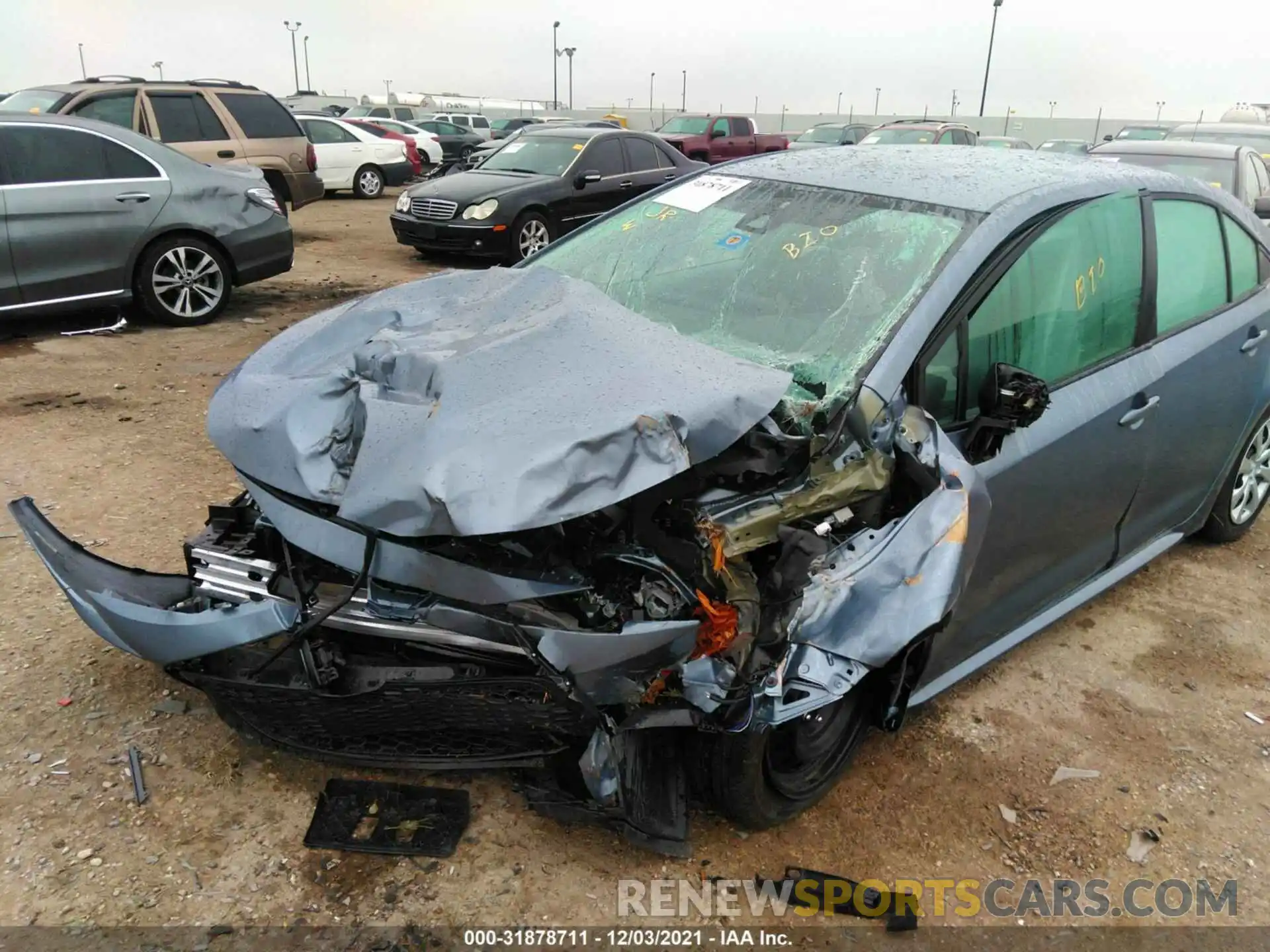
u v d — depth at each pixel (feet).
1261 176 30.22
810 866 8.45
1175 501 13.01
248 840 8.18
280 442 7.58
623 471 6.83
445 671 7.44
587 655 6.86
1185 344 11.75
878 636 7.43
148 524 13.55
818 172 11.23
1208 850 9.03
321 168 59.62
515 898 7.82
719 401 7.32
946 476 8.02
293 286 31.55
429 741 8.11
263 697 7.77
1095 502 10.87
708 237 10.71
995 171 10.82
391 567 7.00
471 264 37.65
